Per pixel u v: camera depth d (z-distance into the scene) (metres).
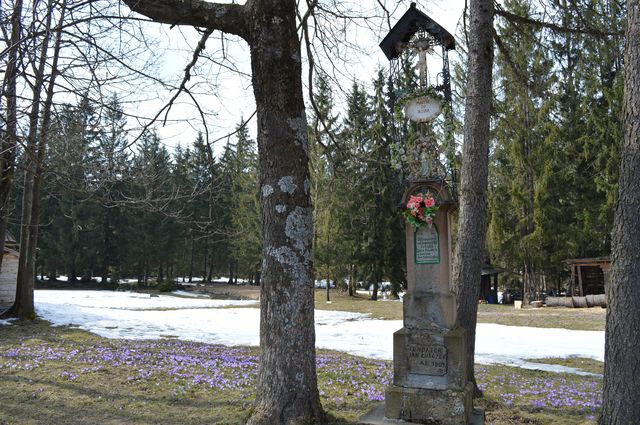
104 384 7.71
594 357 12.12
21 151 8.34
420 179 6.28
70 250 42.25
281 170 5.55
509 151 30.03
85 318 16.97
